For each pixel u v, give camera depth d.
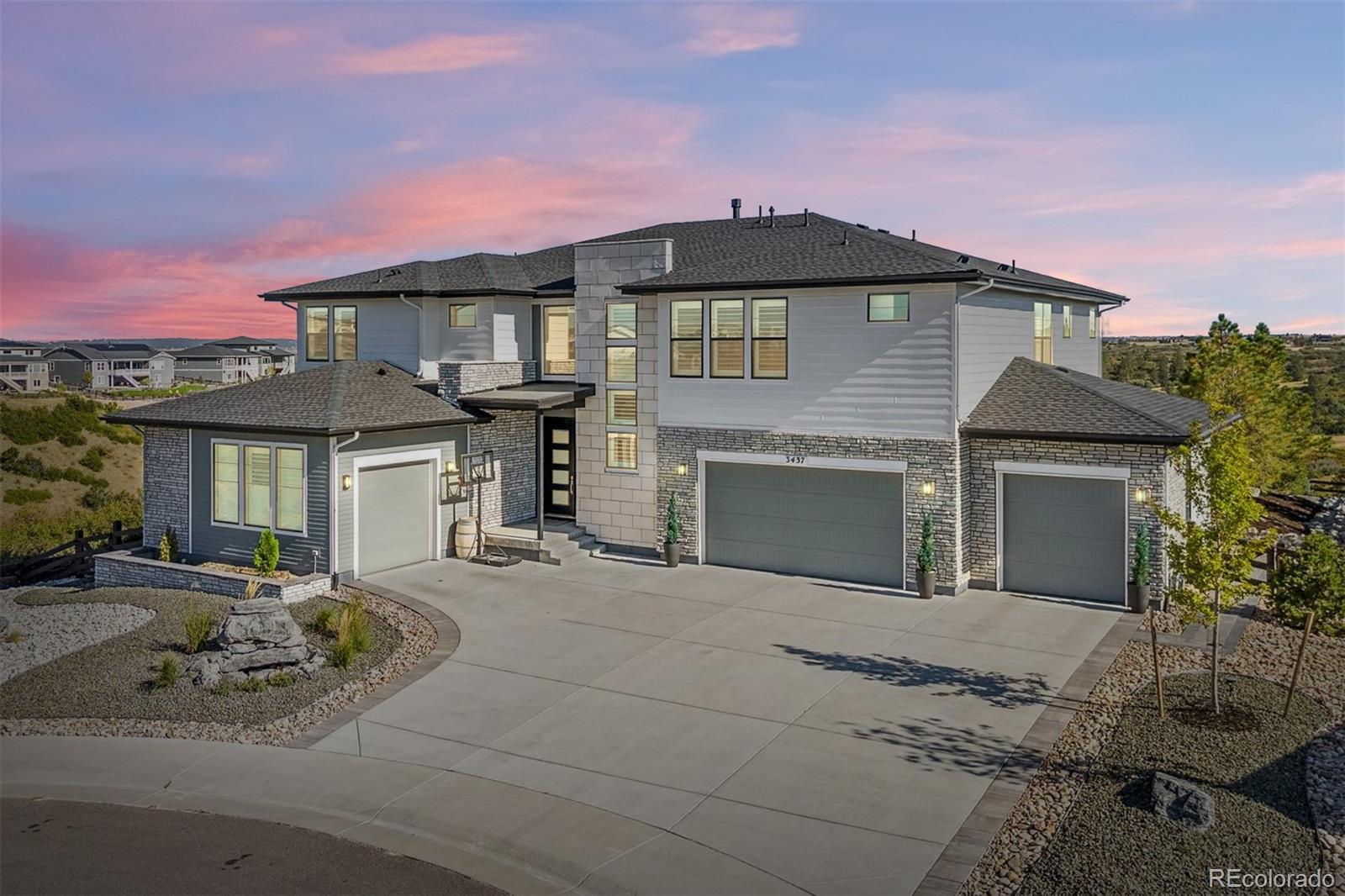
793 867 9.59
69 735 13.23
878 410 20.06
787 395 21.06
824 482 20.98
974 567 20.27
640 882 9.43
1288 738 12.04
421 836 10.52
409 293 24.97
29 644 17.02
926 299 19.38
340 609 18.61
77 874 9.73
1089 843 9.72
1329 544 17.45
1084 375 23.75
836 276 19.88
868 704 13.84
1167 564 18.39
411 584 20.61
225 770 12.13
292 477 20.86
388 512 21.83
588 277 23.83
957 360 19.22
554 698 14.30
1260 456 29.42
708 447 22.11
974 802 10.83
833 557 21.00
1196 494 13.23
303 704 14.20
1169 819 10.06
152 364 122.06
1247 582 12.95
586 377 24.09
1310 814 10.12
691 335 22.16
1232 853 9.41
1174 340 109.12
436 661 15.91
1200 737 12.15
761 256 22.95
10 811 11.17
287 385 23.30
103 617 18.55
